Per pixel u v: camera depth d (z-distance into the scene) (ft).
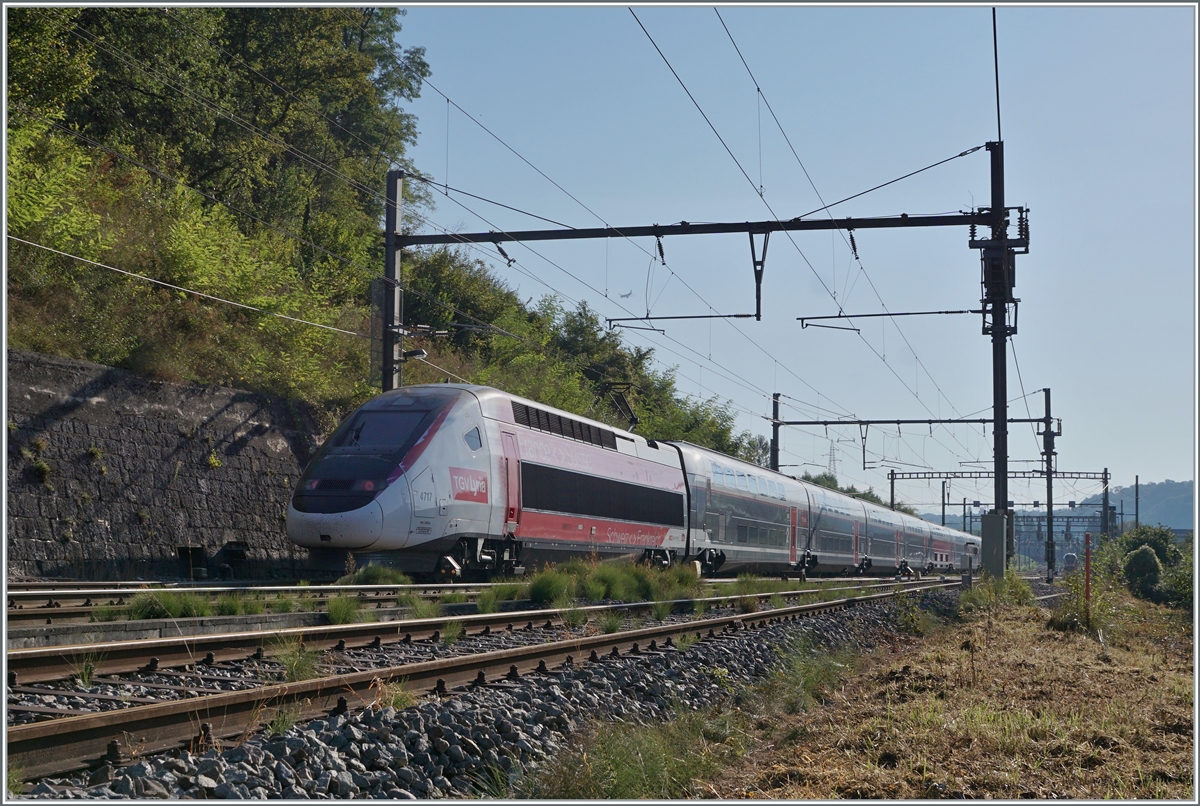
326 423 93.76
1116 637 67.10
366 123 184.44
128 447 71.41
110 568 67.26
